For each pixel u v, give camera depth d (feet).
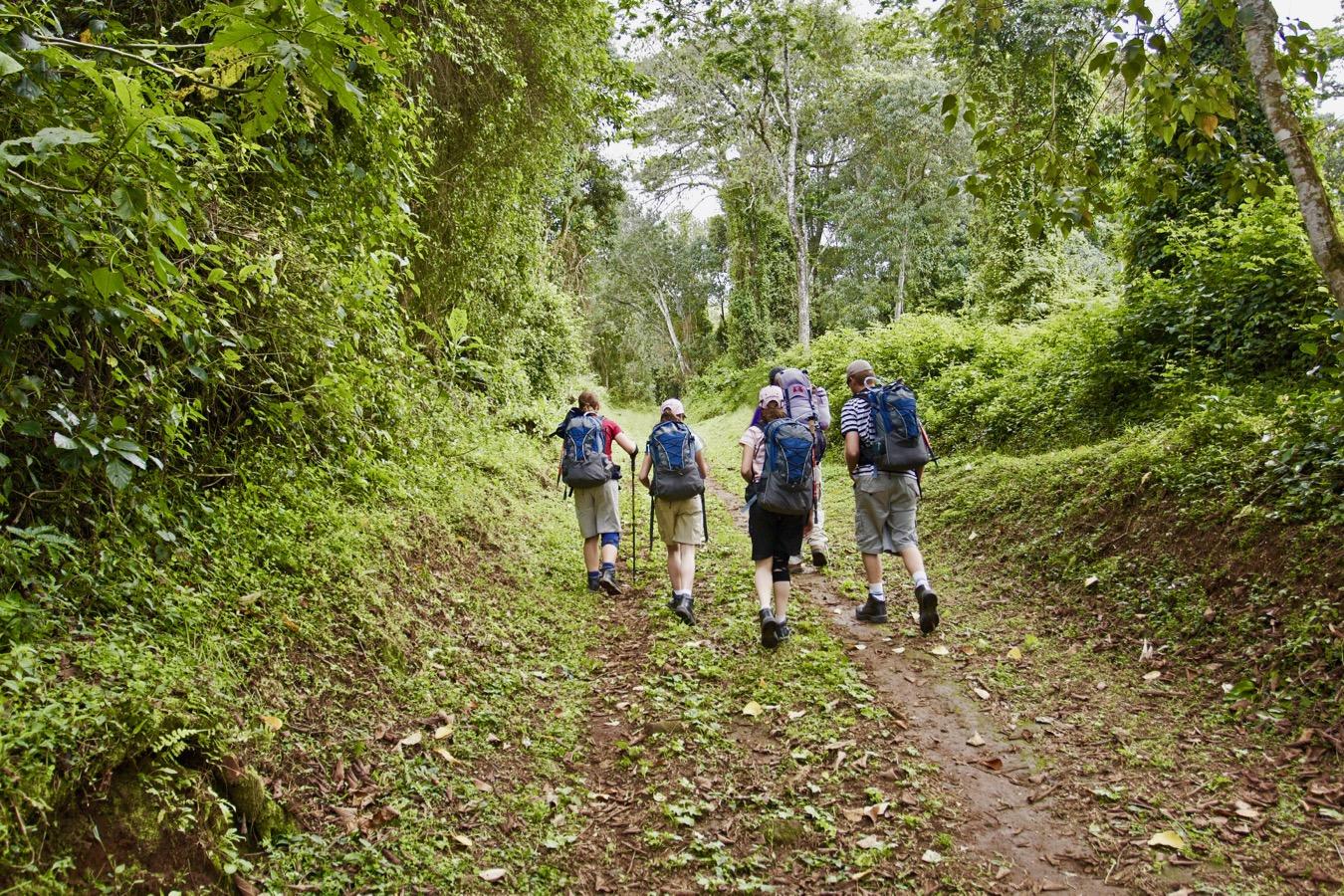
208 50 8.25
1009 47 29.94
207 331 12.91
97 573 10.70
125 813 7.87
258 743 10.18
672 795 12.21
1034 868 10.48
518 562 22.59
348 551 15.47
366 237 20.35
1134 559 18.79
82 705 8.26
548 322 49.57
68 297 9.78
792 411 24.54
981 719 14.66
